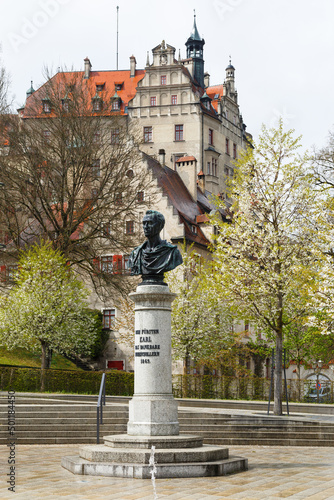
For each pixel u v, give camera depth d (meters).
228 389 40.03
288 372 60.31
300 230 28.66
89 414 19.83
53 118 45.56
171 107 77.31
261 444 19.81
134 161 47.91
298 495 10.30
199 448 13.42
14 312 40.53
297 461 15.22
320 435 20.22
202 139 76.94
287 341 49.56
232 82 88.31
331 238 28.11
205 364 47.78
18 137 44.28
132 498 10.05
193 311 46.09
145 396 14.18
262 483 11.58
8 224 45.03
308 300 28.53
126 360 55.44
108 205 45.19
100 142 46.97
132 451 12.84
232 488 11.02
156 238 15.34
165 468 12.34
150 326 14.48
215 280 29.78
